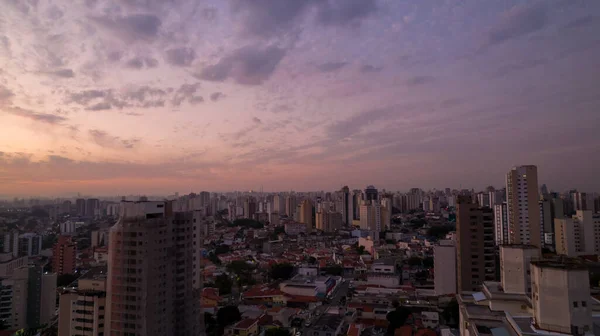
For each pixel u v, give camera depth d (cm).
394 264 19675
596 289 11819
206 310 13825
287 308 14312
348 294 17000
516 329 4397
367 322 12825
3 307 13625
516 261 5866
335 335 10800
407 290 16250
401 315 12200
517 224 16088
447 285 15038
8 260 17775
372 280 17625
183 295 8169
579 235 19662
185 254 8288
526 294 5675
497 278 13800
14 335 12300
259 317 12950
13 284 13838
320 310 14400
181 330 8050
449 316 12388
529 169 16125
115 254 7300
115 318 7219
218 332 12344
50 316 14425
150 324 7144
